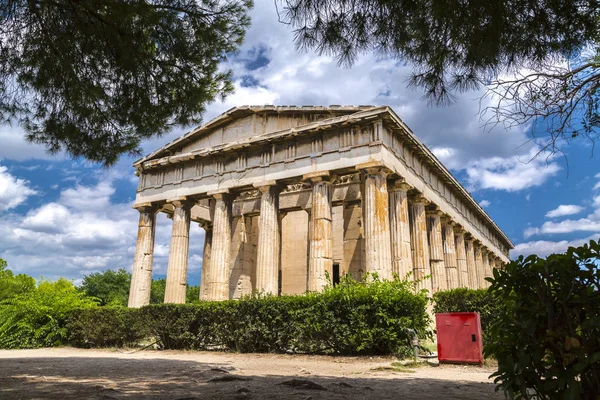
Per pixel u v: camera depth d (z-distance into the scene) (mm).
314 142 28531
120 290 71250
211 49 10719
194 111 11625
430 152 32250
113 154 12312
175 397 7406
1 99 10492
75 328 23719
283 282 36656
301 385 8703
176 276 31797
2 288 50281
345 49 7398
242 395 7527
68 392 8062
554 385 3691
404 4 7105
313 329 16688
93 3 9164
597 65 7656
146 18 9367
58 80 10305
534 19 7152
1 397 7402
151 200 34750
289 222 38125
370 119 26312
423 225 30391
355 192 33188
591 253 3840
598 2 6977
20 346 23312
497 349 4160
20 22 9383
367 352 16016
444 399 7594
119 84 10883
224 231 31031
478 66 7664
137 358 16641
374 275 18125
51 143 11797
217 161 32531
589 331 3736
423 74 7941
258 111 31484
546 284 3943
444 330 14523
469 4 6973
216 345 19609
